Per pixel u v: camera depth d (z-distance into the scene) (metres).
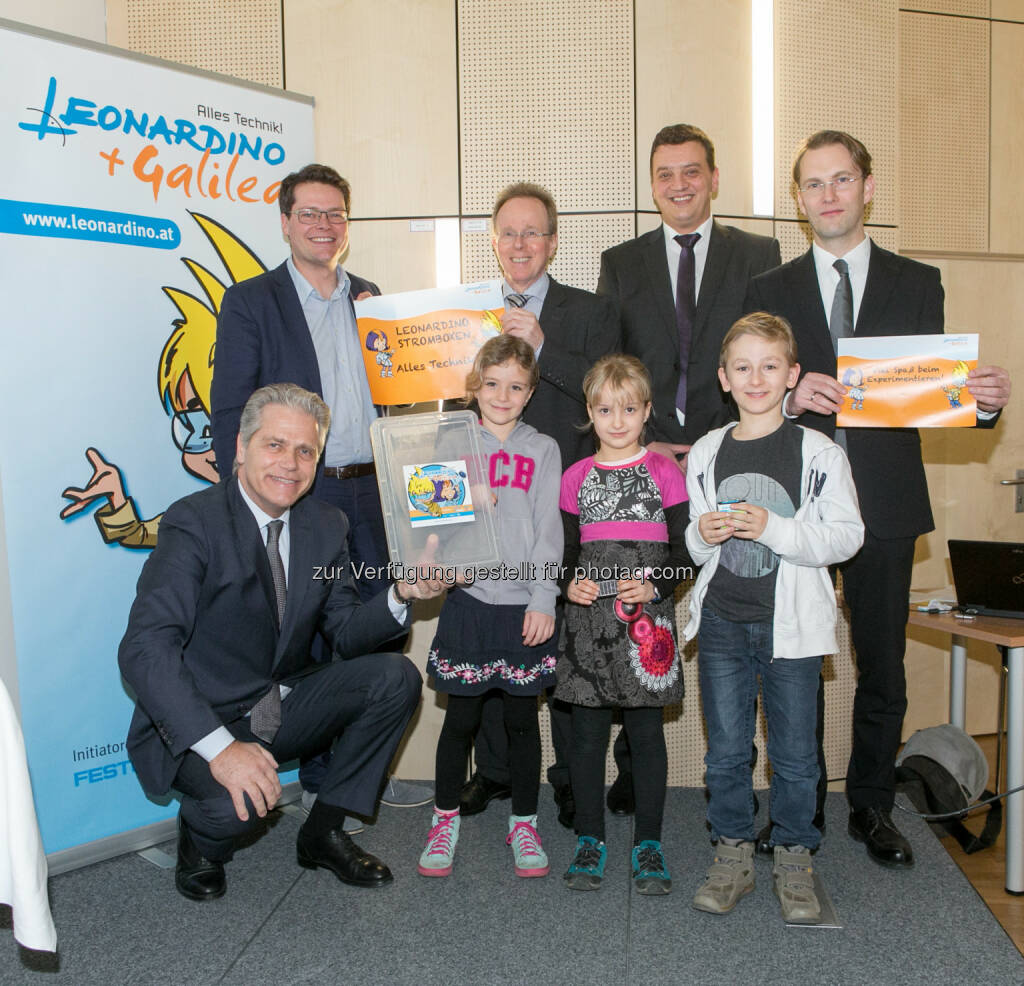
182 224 2.54
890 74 3.04
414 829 2.49
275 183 2.75
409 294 2.35
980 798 2.63
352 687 2.06
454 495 2.06
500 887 2.12
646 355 2.56
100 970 1.77
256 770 1.78
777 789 2.04
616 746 2.62
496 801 2.70
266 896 2.09
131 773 2.39
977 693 3.63
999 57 3.56
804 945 1.84
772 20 2.90
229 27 2.92
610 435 2.13
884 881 2.13
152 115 2.46
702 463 2.10
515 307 2.45
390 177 2.95
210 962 1.80
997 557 2.39
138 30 2.94
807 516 1.96
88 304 2.34
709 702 2.07
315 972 1.75
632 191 2.93
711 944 1.84
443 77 2.92
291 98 2.78
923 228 3.55
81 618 2.33
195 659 1.98
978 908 2.00
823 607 1.96
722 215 2.95
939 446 3.55
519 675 2.15
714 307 2.52
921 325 2.24
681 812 2.63
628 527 2.13
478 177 2.94
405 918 1.97
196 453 2.59
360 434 2.49
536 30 2.90
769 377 1.98
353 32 2.91
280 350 2.40
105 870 2.27
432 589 2.01
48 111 2.26
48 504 2.28
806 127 2.97
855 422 2.11
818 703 2.28
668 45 2.90
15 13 2.59
